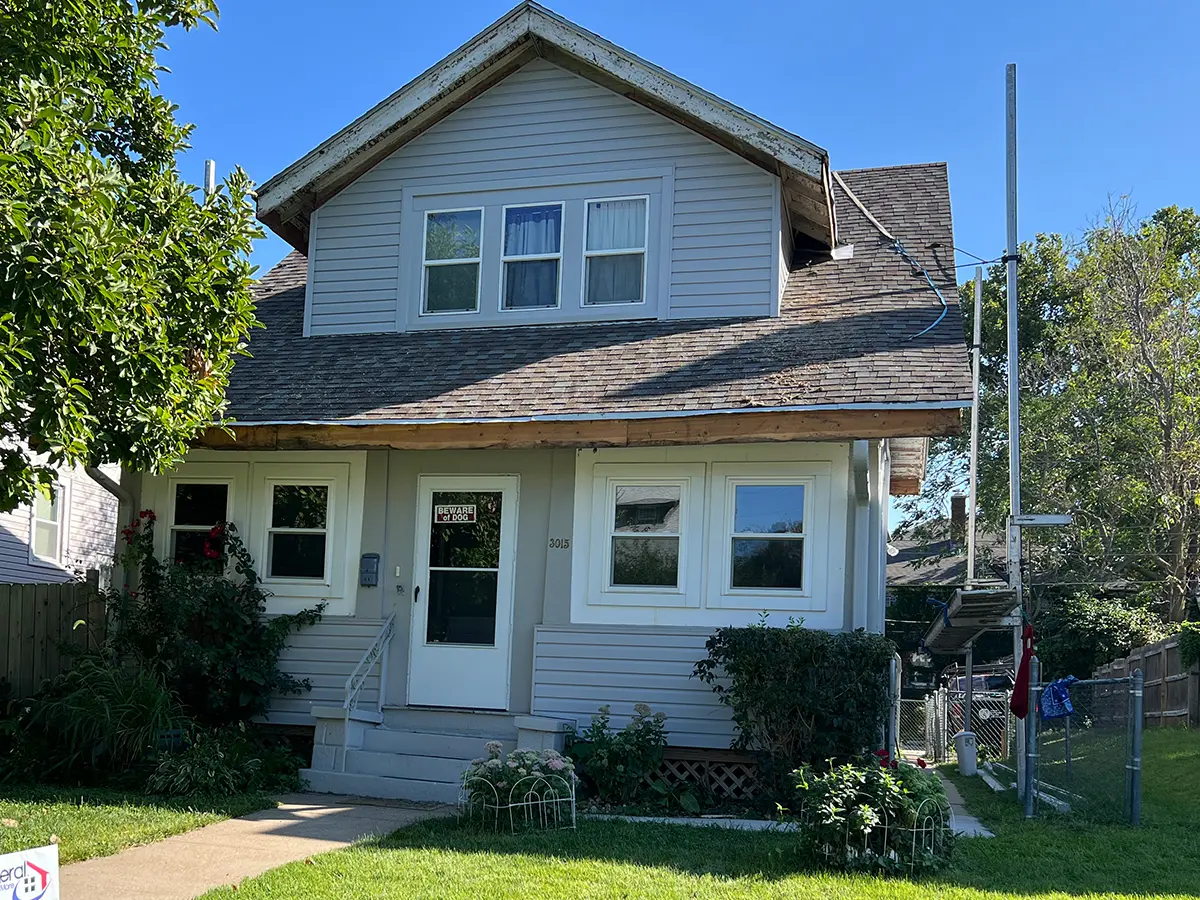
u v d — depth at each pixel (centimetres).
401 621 1175
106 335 742
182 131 980
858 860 717
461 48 1280
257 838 807
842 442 1066
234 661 1134
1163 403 2469
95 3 835
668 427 1038
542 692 1101
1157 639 2252
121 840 777
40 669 1209
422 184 1345
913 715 2559
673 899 633
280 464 1230
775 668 955
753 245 1238
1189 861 775
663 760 1057
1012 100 1228
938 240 1402
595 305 1271
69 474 2077
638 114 1283
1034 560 2611
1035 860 777
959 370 1021
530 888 652
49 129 693
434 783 1008
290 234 1432
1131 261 2608
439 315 1320
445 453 1190
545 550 1144
